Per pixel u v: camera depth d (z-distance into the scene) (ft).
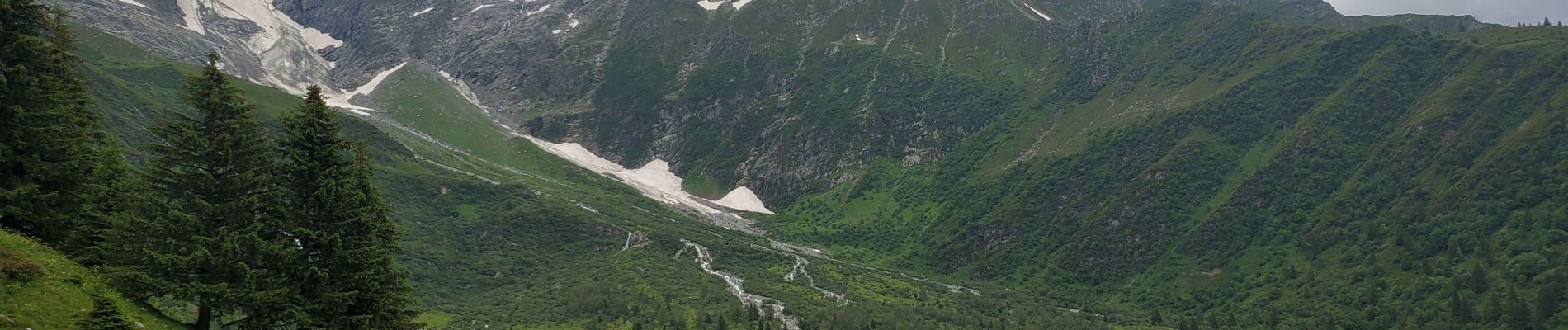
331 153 200.44
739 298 587.68
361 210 197.47
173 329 182.50
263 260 188.34
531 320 538.47
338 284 194.49
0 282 161.99
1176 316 615.16
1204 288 647.56
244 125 196.75
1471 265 547.49
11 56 203.31
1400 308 536.01
